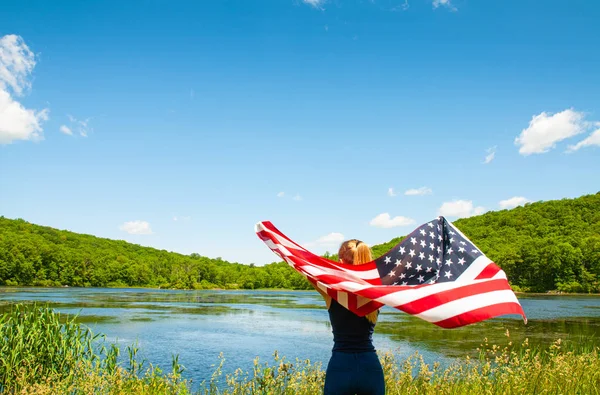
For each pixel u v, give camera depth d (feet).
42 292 222.07
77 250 424.46
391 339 68.28
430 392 19.29
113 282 397.60
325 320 105.09
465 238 12.63
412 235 12.68
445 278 11.89
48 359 26.71
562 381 20.24
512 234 391.86
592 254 293.02
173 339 71.67
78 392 21.84
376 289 10.71
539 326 85.61
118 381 21.56
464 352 55.47
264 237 13.53
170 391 22.49
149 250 617.62
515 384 19.54
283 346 66.33
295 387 20.58
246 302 186.39
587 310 130.41
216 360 54.90
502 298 11.21
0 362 25.84
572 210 413.80
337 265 12.44
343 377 10.23
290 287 487.20
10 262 346.33
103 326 85.15
